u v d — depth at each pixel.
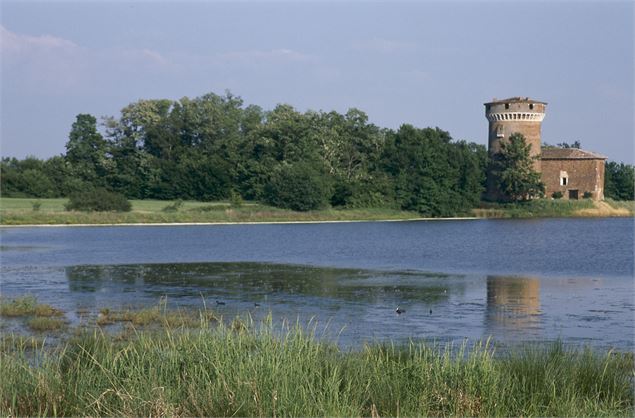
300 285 58.59
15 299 46.03
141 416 16.02
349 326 38.31
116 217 167.00
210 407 16.02
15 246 104.88
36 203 171.25
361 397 17.53
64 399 16.77
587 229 157.88
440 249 101.56
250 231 147.12
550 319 41.19
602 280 62.69
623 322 40.00
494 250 99.62
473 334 36.00
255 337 19.72
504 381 18.56
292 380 16.84
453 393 17.59
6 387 16.94
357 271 70.75
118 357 18.95
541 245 109.56
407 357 22.55
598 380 20.05
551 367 19.89
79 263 78.50
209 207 188.00
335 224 178.62
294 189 194.50
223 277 64.75
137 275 66.31
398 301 48.94
